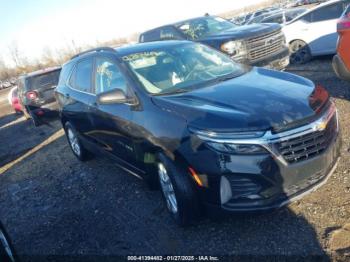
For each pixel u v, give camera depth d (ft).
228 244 11.49
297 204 12.63
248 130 10.55
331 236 10.87
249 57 26.53
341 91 23.16
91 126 17.61
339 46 19.48
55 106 34.01
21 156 27.55
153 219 13.70
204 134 10.90
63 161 23.13
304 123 10.96
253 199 10.66
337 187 13.06
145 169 14.01
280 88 12.71
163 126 12.21
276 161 10.53
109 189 17.08
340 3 31.22
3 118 57.67
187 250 11.63
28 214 16.81
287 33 34.24
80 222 14.84
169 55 15.94
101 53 17.10
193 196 11.68
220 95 12.49
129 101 14.02
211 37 28.35
